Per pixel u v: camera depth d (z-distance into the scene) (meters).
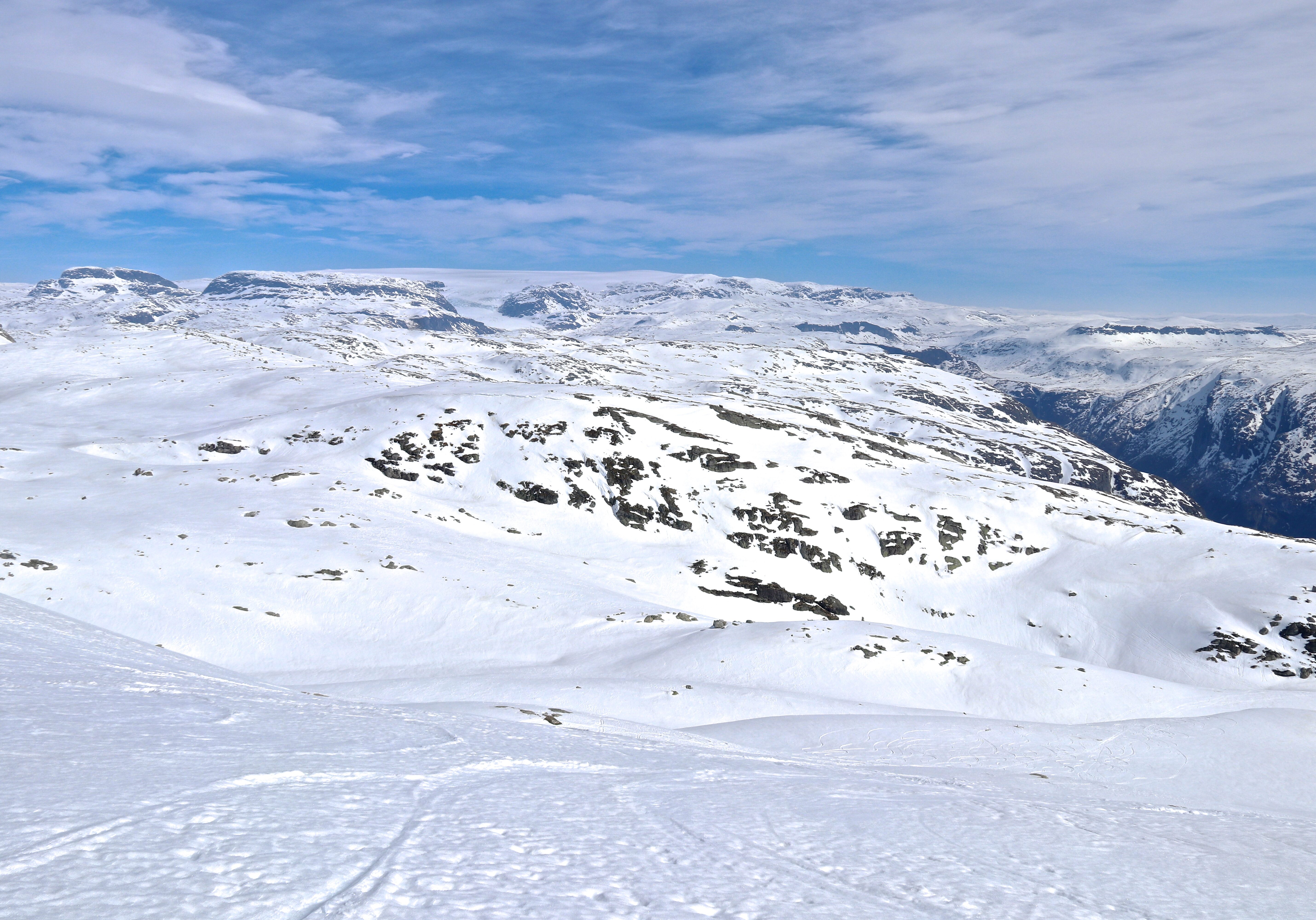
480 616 97.94
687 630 97.00
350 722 16.69
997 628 145.12
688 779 15.95
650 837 9.93
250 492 134.62
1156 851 12.77
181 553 100.19
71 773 8.77
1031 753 53.56
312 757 11.84
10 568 87.06
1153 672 125.06
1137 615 139.12
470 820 9.50
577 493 166.25
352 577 102.69
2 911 4.69
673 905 7.13
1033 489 194.62
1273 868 12.41
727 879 8.41
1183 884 10.69
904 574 160.00
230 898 5.63
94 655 21.28
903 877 9.41
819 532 164.00
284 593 96.00
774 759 30.72
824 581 153.12
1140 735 59.22
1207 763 54.41
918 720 59.72
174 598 88.75
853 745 53.44
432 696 63.84
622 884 7.62
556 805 11.20
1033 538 171.12
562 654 89.56
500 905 6.36
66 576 87.81
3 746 9.55
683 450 180.62
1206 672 121.19
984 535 170.50
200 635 83.19
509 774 13.49
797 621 99.06
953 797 17.30
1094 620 141.25
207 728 12.91
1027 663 89.38
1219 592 138.38
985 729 58.50
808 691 80.88
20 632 22.31
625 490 166.62
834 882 8.85
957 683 86.12
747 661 85.25
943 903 8.49
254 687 21.75
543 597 105.75
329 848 7.41
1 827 6.59
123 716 12.80
